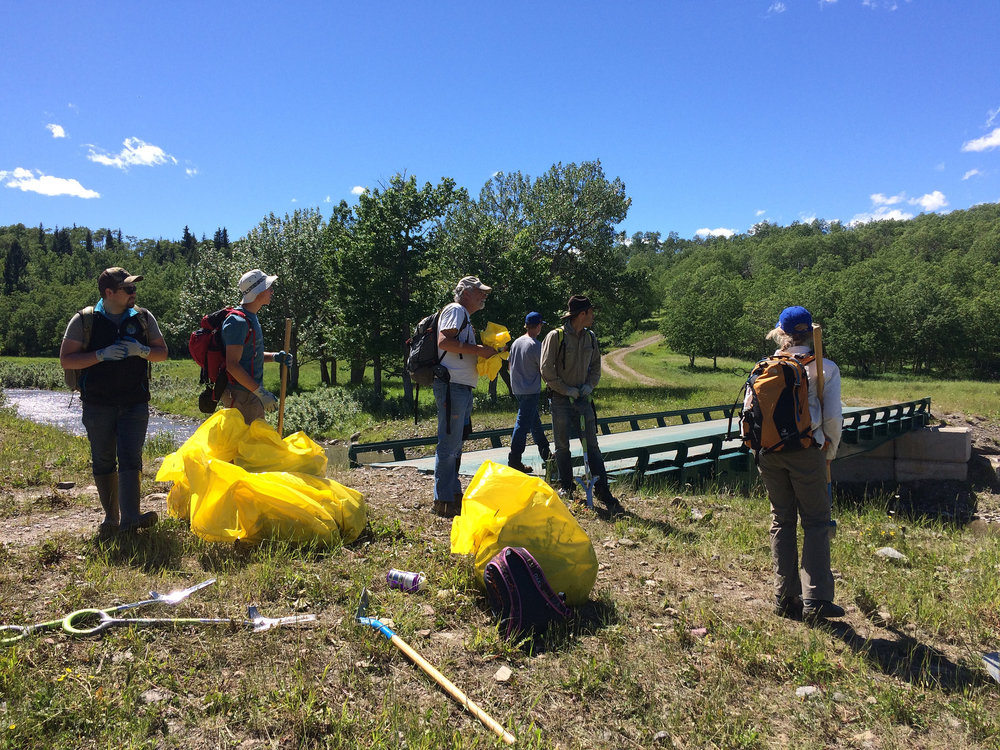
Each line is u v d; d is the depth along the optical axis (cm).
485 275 3325
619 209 4059
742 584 459
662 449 873
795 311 406
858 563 531
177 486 467
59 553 388
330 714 255
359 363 3606
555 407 639
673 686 310
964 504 1631
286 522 423
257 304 482
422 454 1443
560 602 353
